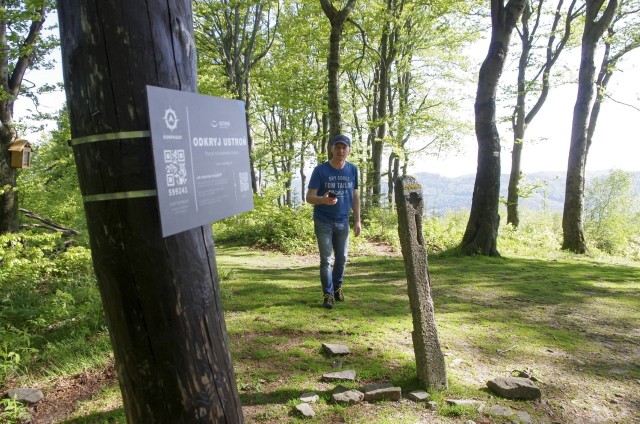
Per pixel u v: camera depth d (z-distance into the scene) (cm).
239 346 399
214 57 1952
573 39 1741
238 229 1355
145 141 154
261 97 2050
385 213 1423
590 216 2402
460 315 509
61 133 1405
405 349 396
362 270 820
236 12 1827
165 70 159
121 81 152
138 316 161
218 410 177
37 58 1209
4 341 374
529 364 380
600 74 1666
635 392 337
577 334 460
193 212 165
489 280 717
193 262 169
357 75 2420
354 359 373
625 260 1224
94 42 151
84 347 396
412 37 1841
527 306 560
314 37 1773
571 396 328
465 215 2236
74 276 720
